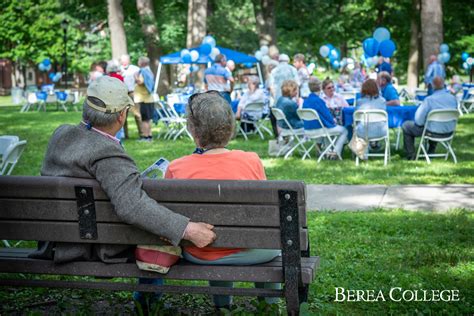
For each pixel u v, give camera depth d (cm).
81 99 4478
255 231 387
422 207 907
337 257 646
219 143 421
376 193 1013
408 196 985
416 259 629
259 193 379
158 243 400
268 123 2370
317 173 1209
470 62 3575
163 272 404
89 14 4328
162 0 4338
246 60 2811
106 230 402
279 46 5378
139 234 400
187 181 385
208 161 418
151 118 1794
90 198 397
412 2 4231
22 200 406
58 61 5422
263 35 3809
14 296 526
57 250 416
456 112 1298
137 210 380
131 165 395
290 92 1445
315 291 539
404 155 1448
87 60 5491
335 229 773
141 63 1758
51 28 5272
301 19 4531
